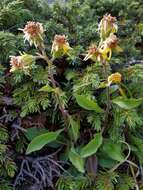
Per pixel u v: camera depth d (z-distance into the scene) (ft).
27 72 0.70
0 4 0.91
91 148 0.69
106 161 0.73
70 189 0.69
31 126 0.76
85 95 0.75
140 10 1.15
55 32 0.89
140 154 0.74
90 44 0.89
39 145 0.68
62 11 1.00
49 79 0.73
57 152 0.75
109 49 0.64
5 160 0.70
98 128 0.72
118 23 1.06
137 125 0.78
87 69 0.81
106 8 1.12
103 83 0.69
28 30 0.63
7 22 0.88
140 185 0.72
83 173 0.71
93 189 0.69
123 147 0.75
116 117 0.74
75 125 0.72
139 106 0.80
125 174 0.73
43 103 0.73
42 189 0.71
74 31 0.96
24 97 0.75
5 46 0.80
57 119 0.78
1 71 0.76
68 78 0.80
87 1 1.13
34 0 0.99
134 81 0.80
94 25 0.94
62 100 0.71
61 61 0.84
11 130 0.75
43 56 0.66
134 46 1.00
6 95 0.79
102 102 0.77
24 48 0.82
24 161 0.72
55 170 0.72
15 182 0.70
